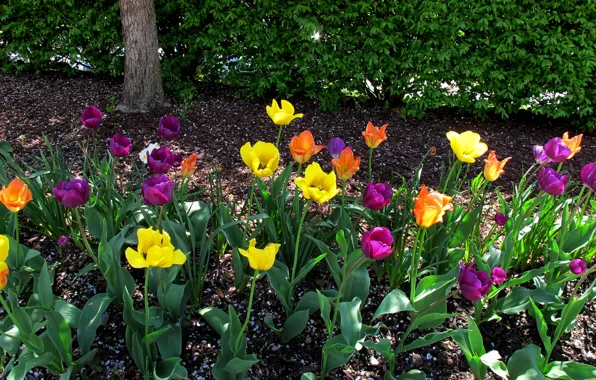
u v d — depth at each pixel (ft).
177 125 7.77
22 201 5.47
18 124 14.52
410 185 12.22
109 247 6.63
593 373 6.02
